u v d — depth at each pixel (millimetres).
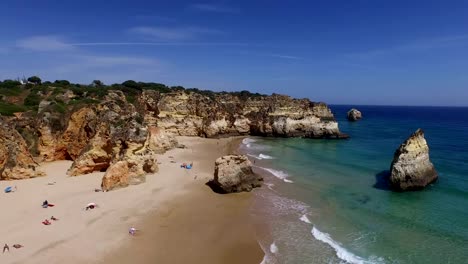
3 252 22453
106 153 43125
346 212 31844
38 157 46656
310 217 30859
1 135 39406
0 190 34750
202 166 50594
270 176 45156
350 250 24312
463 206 32688
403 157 37750
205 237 26859
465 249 24031
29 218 28031
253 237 26938
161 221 29500
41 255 22422
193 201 34844
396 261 22562
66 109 52375
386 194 36781
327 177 44500
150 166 43438
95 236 25750
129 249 24312
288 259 23391
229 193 37625
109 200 33219
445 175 43656
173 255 23938
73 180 39344
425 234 26672
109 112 45500
